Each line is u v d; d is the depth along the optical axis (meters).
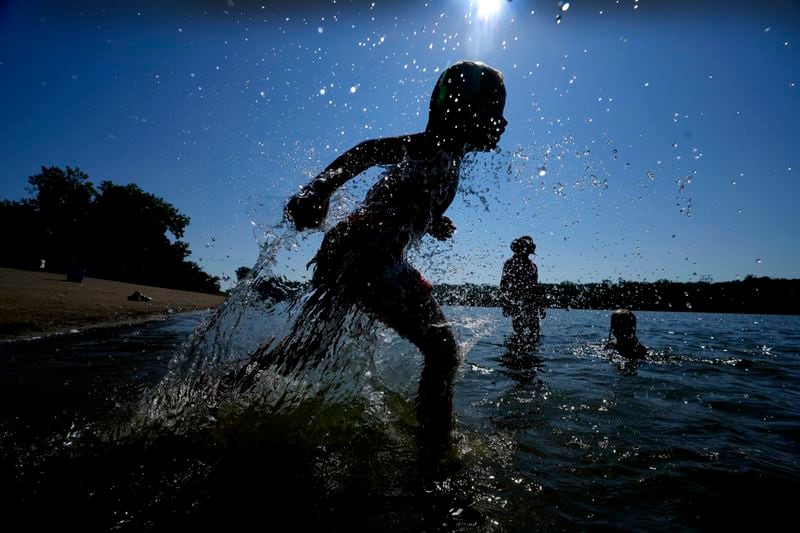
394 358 2.12
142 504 1.11
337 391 1.75
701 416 2.10
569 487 1.31
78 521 1.03
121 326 4.82
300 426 1.63
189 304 9.86
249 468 1.35
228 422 1.58
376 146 1.84
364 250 1.70
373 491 1.25
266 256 1.83
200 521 1.05
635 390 2.65
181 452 1.42
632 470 1.44
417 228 1.80
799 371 3.52
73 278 13.92
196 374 1.68
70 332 4.11
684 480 1.37
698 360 3.98
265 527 1.04
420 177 1.78
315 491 1.23
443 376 1.74
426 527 1.07
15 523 1.01
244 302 1.81
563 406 2.24
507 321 6.43
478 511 1.16
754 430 1.92
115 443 1.44
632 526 1.10
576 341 5.21
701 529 1.10
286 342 1.74
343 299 1.72
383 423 1.80
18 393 2.01
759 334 7.04
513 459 1.52
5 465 1.28
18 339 3.59
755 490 1.31
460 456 1.53
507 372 3.21
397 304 1.68
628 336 4.35
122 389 2.10
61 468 1.28
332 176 1.75
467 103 1.88
